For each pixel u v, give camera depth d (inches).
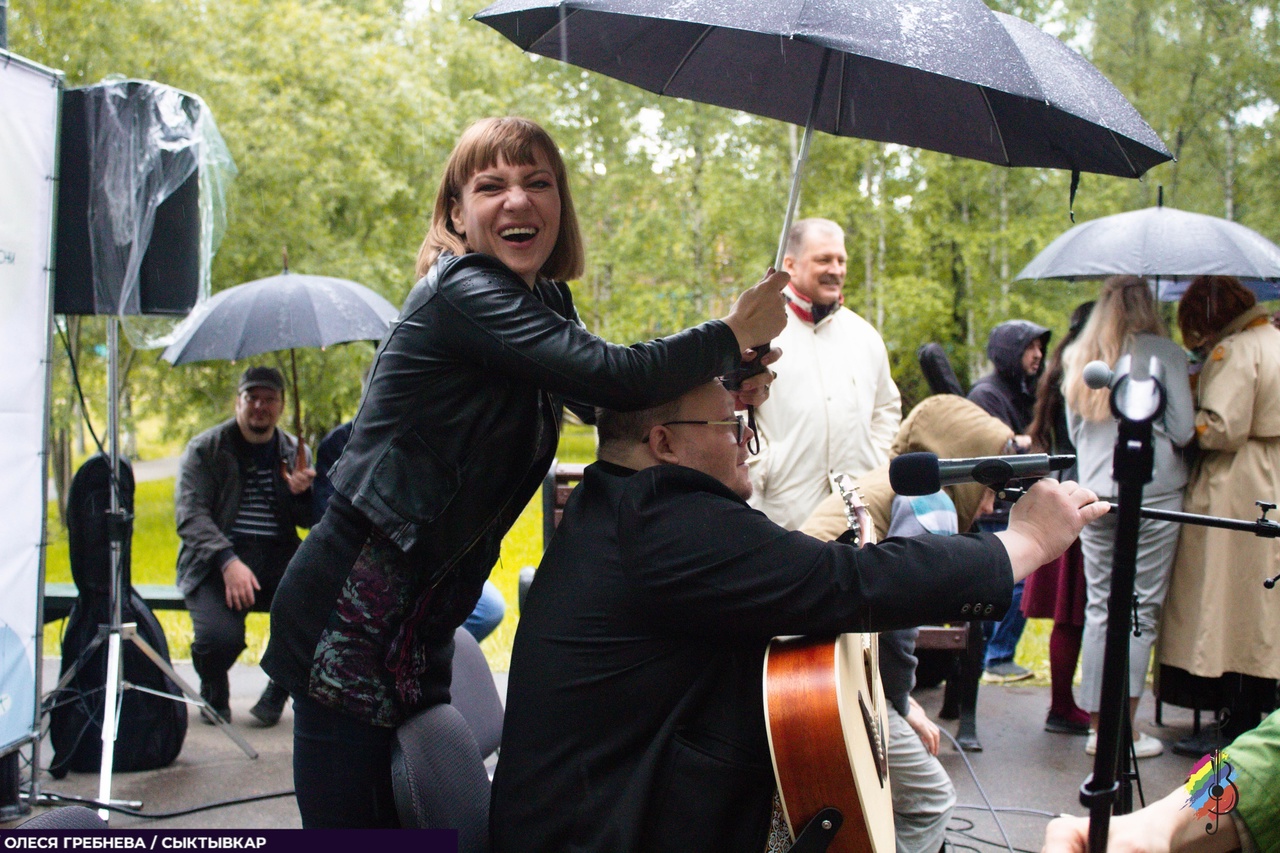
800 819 66.8
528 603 75.2
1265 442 154.6
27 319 129.2
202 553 179.8
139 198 144.3
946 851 132.4
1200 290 162.9
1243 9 540.1
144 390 579.2
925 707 190.1
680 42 88.8
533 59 668.7
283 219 521.3
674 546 68.2
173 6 501.0
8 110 125.0
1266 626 154.1
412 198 552.7
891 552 67.5
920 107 86.8
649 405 72.3
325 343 188.9
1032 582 182.4
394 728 78.8
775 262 79.3
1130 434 55.9
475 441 75.9
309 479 186.7
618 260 666.8
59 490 524.4
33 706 134.2
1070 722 176.4
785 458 152.3
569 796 70.2
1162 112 539.5
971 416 115.6
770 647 70.7
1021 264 629.6
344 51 547.8
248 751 166.1
